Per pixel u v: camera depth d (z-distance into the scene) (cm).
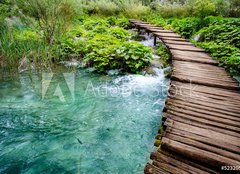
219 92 359
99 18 1223
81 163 287
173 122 262
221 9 1021
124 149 317
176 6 1218
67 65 667
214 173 188
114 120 392
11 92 488
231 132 241
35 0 686
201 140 225
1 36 639
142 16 1298
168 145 213
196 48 648
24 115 397
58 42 742
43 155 300
